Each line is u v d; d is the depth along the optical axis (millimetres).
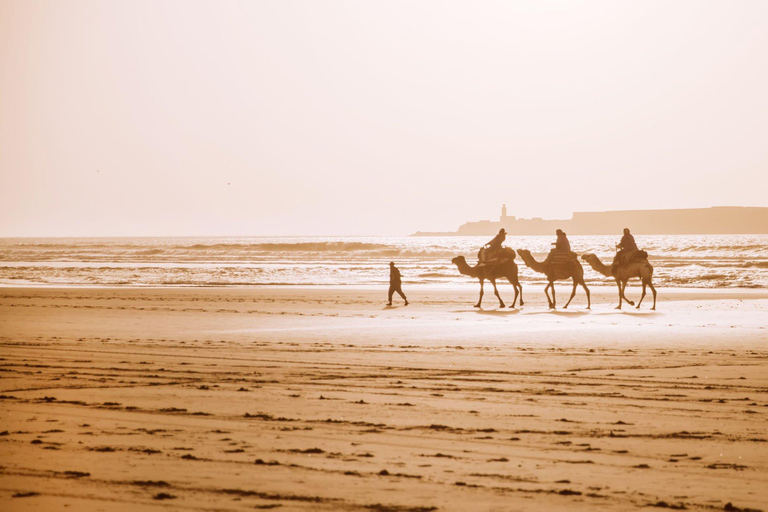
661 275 132500
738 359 37812
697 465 18438
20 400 26672
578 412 24906
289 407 25594
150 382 30844
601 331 50375
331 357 38719
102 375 32781
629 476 17406
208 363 36562
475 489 16250
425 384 30594
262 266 180875
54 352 40531
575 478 17188
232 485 16359
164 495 15516
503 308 72438
